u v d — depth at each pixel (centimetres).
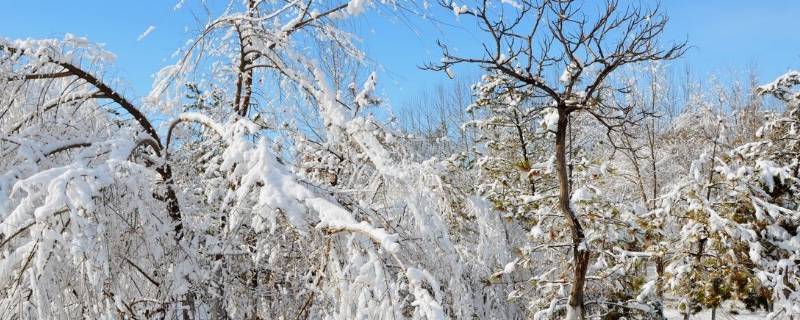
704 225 1070
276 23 572
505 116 1188
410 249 428
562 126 800
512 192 1050
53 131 454
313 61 526
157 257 402
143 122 514
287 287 498
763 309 1420
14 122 448
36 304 311
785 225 1145
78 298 340
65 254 325
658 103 1692
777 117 1319
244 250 476
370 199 508
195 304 444
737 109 2053
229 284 475
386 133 509
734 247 1066
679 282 1094
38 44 444
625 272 975
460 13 593
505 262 652
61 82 504
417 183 484
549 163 997
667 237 1155
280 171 375
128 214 383
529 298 953
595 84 752
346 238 376
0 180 347
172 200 481
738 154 1143
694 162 1143
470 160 1257
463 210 606
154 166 468
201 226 490
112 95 493
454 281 435
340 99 541
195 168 549
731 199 1127
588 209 934
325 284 383
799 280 1065
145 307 425
